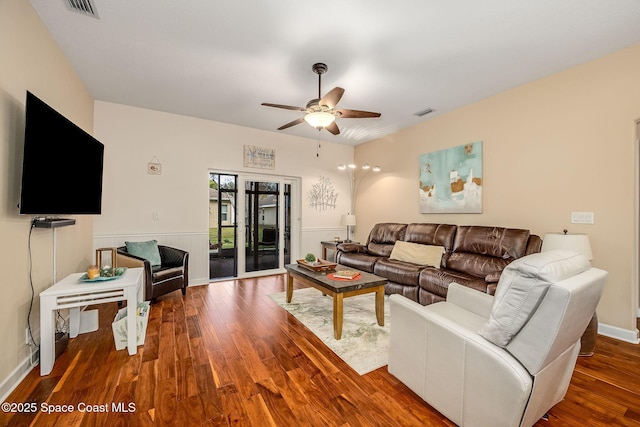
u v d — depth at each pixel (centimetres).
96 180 286
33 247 202
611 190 257
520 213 323
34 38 204
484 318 191
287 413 153
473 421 134
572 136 281
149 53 258
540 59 266
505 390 121
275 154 505
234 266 486
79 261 310
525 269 123
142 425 143
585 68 272
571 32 225
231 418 149
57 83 246
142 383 179
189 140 426
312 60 267
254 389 174
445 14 203
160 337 245
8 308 171
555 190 295
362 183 579
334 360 209
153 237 400
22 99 190
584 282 121
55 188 213
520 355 124
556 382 142
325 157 565
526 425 128
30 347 194
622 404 163
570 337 131
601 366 204
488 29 220
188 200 425
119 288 210
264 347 228
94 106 362
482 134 361
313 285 280
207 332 256
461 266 328
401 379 176
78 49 252
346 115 276
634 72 243
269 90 334
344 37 231
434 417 151
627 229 248
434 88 328
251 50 252
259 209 505
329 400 164
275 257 521
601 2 191
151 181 398
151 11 203
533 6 195
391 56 259
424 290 315
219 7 199
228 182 489
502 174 340
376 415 153
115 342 220
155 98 360
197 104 379
